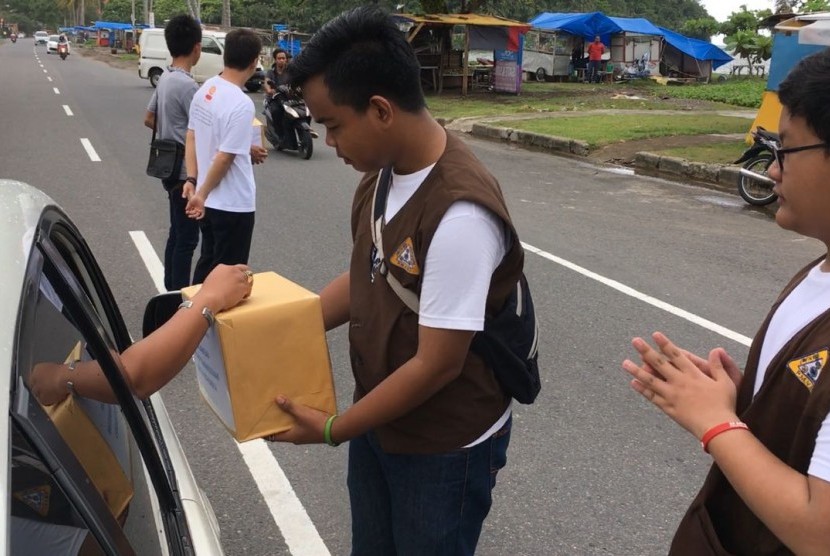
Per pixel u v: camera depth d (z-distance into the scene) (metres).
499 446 1.89
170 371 1.59
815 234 1.29
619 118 16.95
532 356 1.84
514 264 1.71
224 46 4.36
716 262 6.79
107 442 1.36
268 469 3.41
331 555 2.88
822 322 1.24
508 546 2.96
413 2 27.58
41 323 1.22
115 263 6.32
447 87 24.27
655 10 72.06
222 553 1.63
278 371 1.66
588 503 3.24
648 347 1.41
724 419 1.30
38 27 130.50
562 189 10.19
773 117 12.14
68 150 11.98
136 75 31.19
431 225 1.58
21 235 1.31
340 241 7.10
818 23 11.13
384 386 1.65
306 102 1.63
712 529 1.41
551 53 29.84
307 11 39.09
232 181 4.34
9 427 0.97
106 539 1.17
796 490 1.18
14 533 0.91
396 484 1.87
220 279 1.66
